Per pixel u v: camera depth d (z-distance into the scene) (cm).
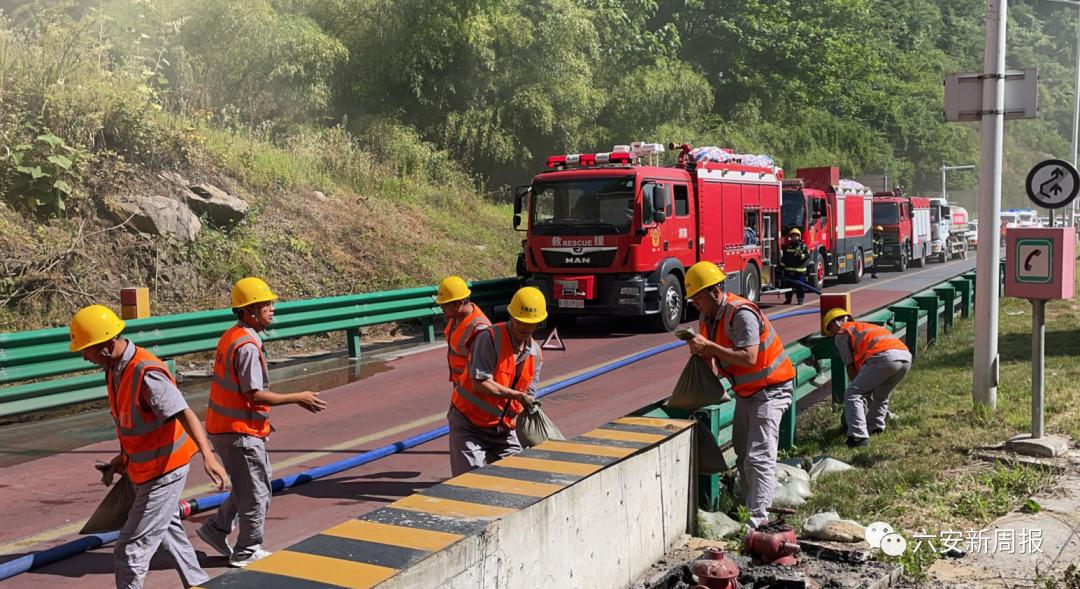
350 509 705
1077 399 953
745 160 2108
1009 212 5409
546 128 3145
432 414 1032
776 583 471
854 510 651
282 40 2411
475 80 3134
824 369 1134
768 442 639
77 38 1795
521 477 442
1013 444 781
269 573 321
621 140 3784
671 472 545
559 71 3262
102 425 1020
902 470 747
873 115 7838
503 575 383
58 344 1038
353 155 2453
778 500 674
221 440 566
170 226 1584
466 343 653
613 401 1084
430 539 353
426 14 2903
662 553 530
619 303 1686
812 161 5541
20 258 1357
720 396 631
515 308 604
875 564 519
